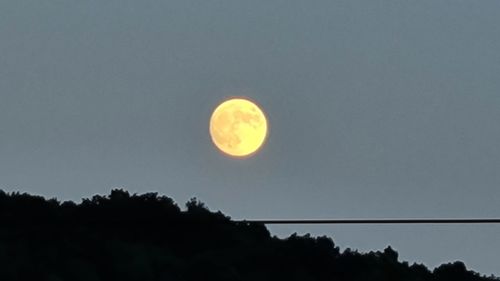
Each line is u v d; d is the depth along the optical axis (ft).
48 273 246.47
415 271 268.62
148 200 227.20
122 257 260.83
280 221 105.70
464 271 261.24
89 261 257.75
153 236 272.92
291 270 269.23
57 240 258.37
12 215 222.28
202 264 264.72
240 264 269.64
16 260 247.91
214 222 107.76
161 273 262.26
